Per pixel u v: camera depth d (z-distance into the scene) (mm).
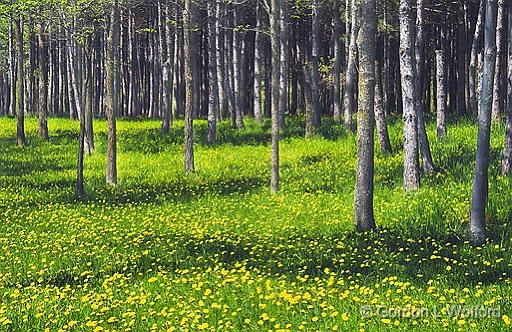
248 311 10070
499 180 17078
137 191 22656
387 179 20547
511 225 14266
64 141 35969
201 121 42219
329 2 40312
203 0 37750
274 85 21625
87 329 9805
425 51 41969
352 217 16547
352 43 31594
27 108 60906
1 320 10102
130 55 52000
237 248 14562
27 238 16656
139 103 57781
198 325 9242
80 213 19531
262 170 25719
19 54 34500
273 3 22281
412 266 12203
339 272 12141
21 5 25078
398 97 43000
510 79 17781
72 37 25188
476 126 27281
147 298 11070
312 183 21859
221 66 42250
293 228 16094
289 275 12016
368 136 15086
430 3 35844
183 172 26125
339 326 9094
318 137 32531
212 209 19312
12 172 27469
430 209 15930
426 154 19656
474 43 30625
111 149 24109
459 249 13164
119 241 15867
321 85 47438
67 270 13602
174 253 14438
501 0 26656
